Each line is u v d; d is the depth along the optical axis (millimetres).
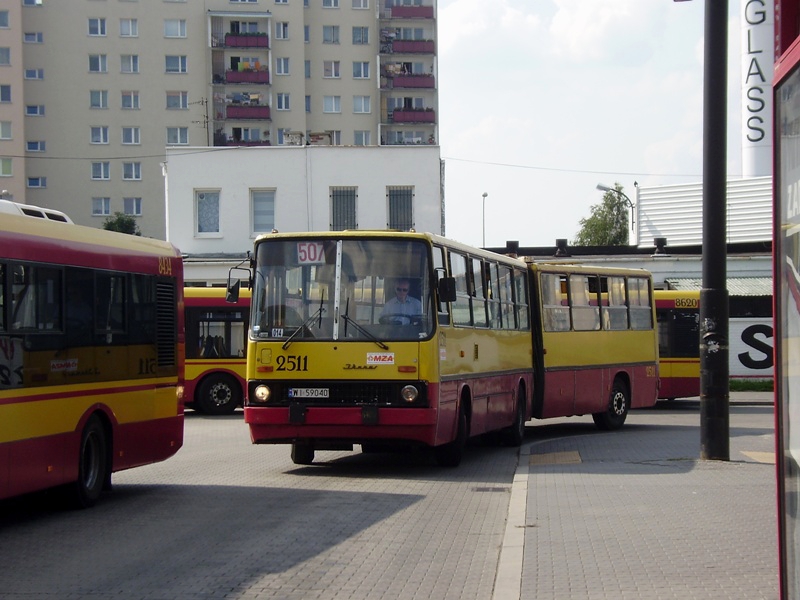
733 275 44094
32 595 7922
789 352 5328
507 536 9961
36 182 84625
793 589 5320
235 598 7824
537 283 22109
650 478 14305
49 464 11312
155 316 13953
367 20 94750
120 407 12977
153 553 9602
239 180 47656
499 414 19312
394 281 15523
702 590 7570
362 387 15273
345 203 48156
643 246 53750
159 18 86500
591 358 23938
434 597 7883
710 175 15484
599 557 8891
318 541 10203
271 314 15680
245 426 25969
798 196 5125
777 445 5488
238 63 88500
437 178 48188
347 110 94688
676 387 32688
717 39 15219
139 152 85812
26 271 11000
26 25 84438
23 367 10859
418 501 13008
